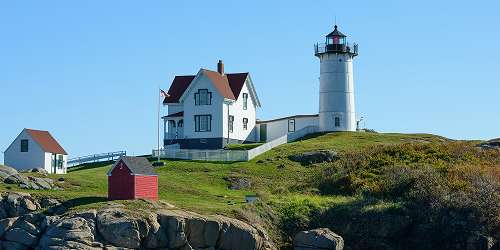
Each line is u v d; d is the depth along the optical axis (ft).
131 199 242.58
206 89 369.09
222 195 277.23
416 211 251.80
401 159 299.17
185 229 223.92
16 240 223.71
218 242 227.40
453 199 251.19
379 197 265.95
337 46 383.65
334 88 383.45
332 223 252.21
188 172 311.68
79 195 248.32
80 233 214.69
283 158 328.29
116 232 216.33
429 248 244.22
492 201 248.52
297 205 257.55
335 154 325.83
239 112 382.63
